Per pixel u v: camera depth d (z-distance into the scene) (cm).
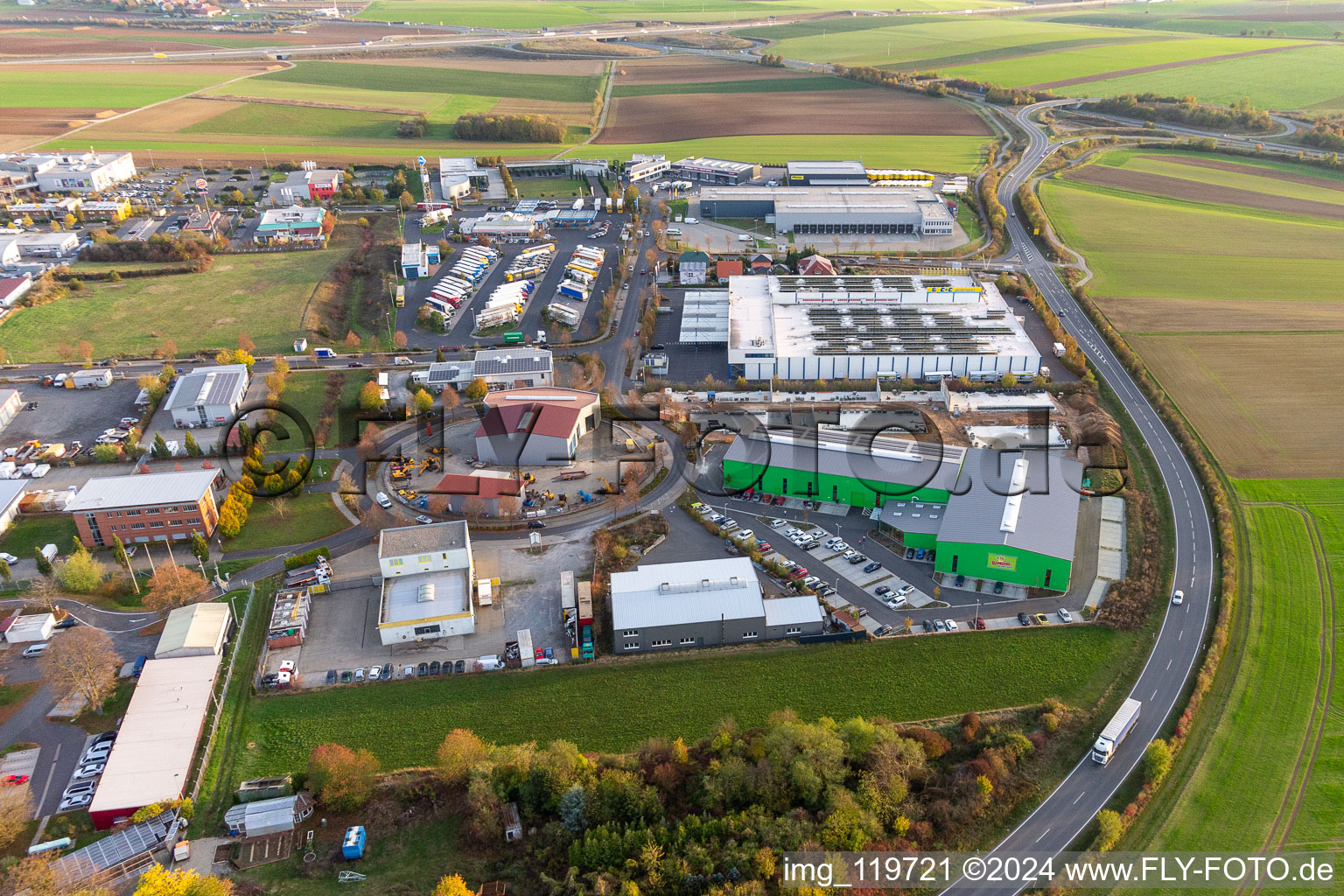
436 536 14150
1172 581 13888
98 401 19625
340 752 10312
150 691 11681
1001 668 12362
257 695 12038
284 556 14812
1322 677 12069
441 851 9788
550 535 15275
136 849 9675
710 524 15375
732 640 12962
